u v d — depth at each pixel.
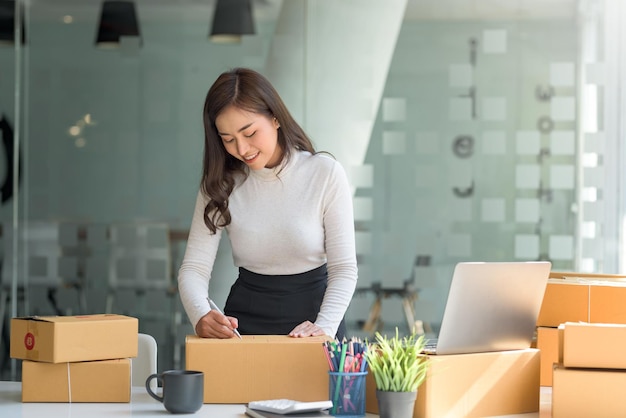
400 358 1.96
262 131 2.47
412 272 5.50
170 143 5.66
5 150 5.75
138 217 5.69
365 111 5.53
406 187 5.50
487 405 2.15
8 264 5.78
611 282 2.59
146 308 5.70
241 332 2.65
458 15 5.46
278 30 5.59
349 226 2.61
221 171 2.58
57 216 5.74
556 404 2.07
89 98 5.70
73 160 5.72
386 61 5.52
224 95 2.44
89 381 2.23
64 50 5.70
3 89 5.74
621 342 2.05
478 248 5.45
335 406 2.02
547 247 5.42
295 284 2.63
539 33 5.42
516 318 2.23
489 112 5.44
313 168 2.60
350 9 5.55
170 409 2.08
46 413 2.10
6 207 5.76
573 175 5.41
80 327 2.23
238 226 2.61
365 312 5.52
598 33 5.37
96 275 5.74
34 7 5.72
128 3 5.66
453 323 2.11
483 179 5.45
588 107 5.39
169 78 5.64
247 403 2.18
